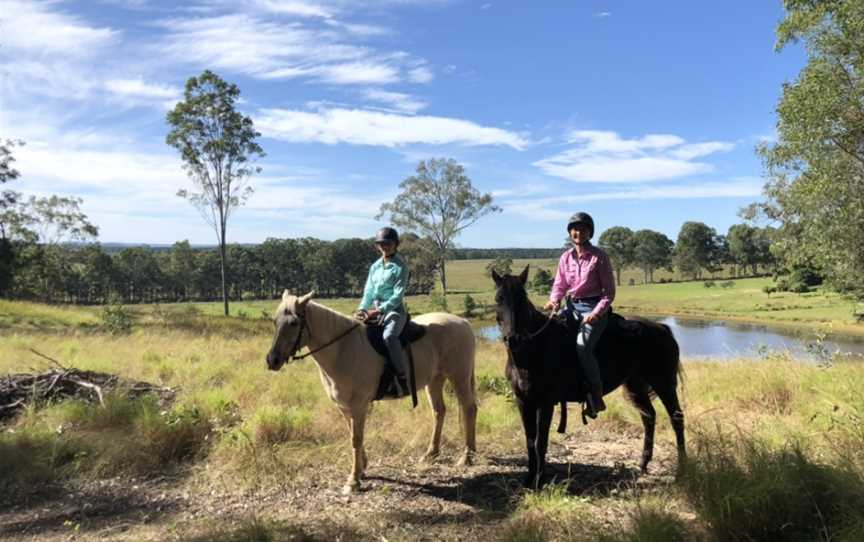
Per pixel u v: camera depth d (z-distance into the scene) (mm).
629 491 4895
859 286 19109
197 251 91750
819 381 8078
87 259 79062
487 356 16656
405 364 5656
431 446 6344
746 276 107375
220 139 37125
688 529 4023
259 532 4254
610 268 5395
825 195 17484
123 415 6980
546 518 4316
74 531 4516
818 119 16500
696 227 105438
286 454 6070
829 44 16750
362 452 5602
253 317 33250
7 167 40500
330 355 5309
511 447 6789
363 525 4527
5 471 5566
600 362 5375
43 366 11039
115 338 16938
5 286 46438
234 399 8398
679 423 5738
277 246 93375
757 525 3865
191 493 5320
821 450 4930
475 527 4477
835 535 3580
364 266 93438
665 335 5727
